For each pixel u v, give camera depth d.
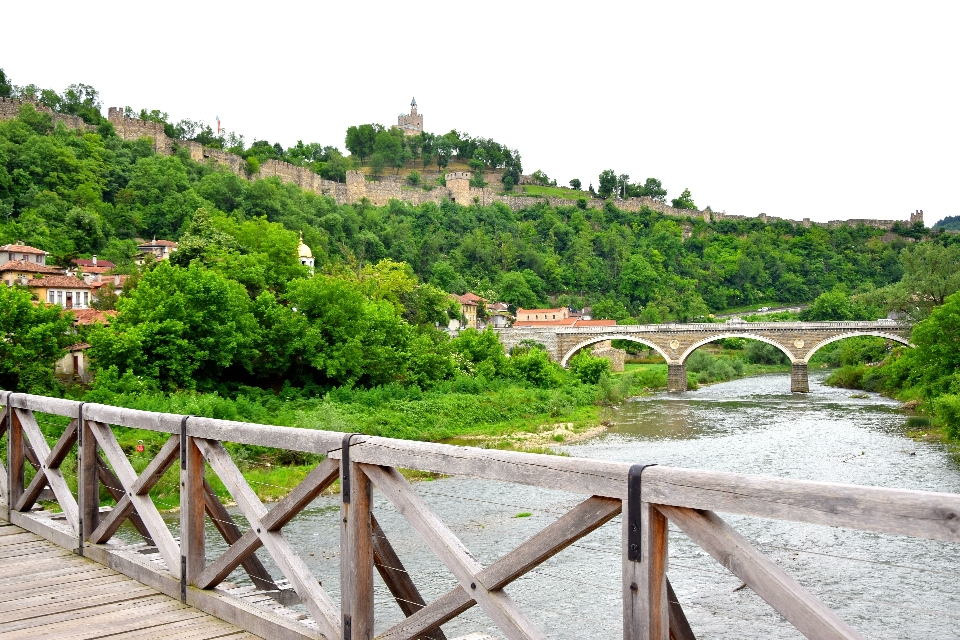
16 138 170.88
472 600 6.02
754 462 45.59
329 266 133.00
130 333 55.47
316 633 7.48
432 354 79.56
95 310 80.81
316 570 21.55
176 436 9.14
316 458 42.59
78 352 65.81
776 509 4.41
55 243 133.00
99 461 11.86
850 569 22.20
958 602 19.64
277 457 42.75
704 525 4.69
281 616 8.07
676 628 5.61
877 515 4.04
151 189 177.50
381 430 56.03
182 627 8.41
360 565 6.96
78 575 10.38
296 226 182.50
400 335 78.12
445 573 22.09
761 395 99.19
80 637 8.15
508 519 29.39
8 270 88.12
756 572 4.42
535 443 57.25
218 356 60.97
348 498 6.98
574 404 79.19
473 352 94.31
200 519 9.09
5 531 12.84
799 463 44.53
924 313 101.44
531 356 91.62
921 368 68.06
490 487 35.97
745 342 172.50
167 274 62.16
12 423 13.41
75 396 51.59
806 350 106.88
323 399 64.56
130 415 9.97
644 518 4.95
